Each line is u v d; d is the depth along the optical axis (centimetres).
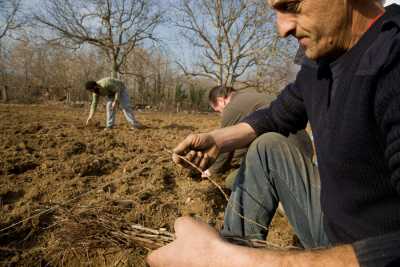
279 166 128
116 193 246
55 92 2430
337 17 81
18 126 560
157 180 280
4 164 294
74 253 168
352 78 82
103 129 641
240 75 1802
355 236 87
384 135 72
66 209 198
